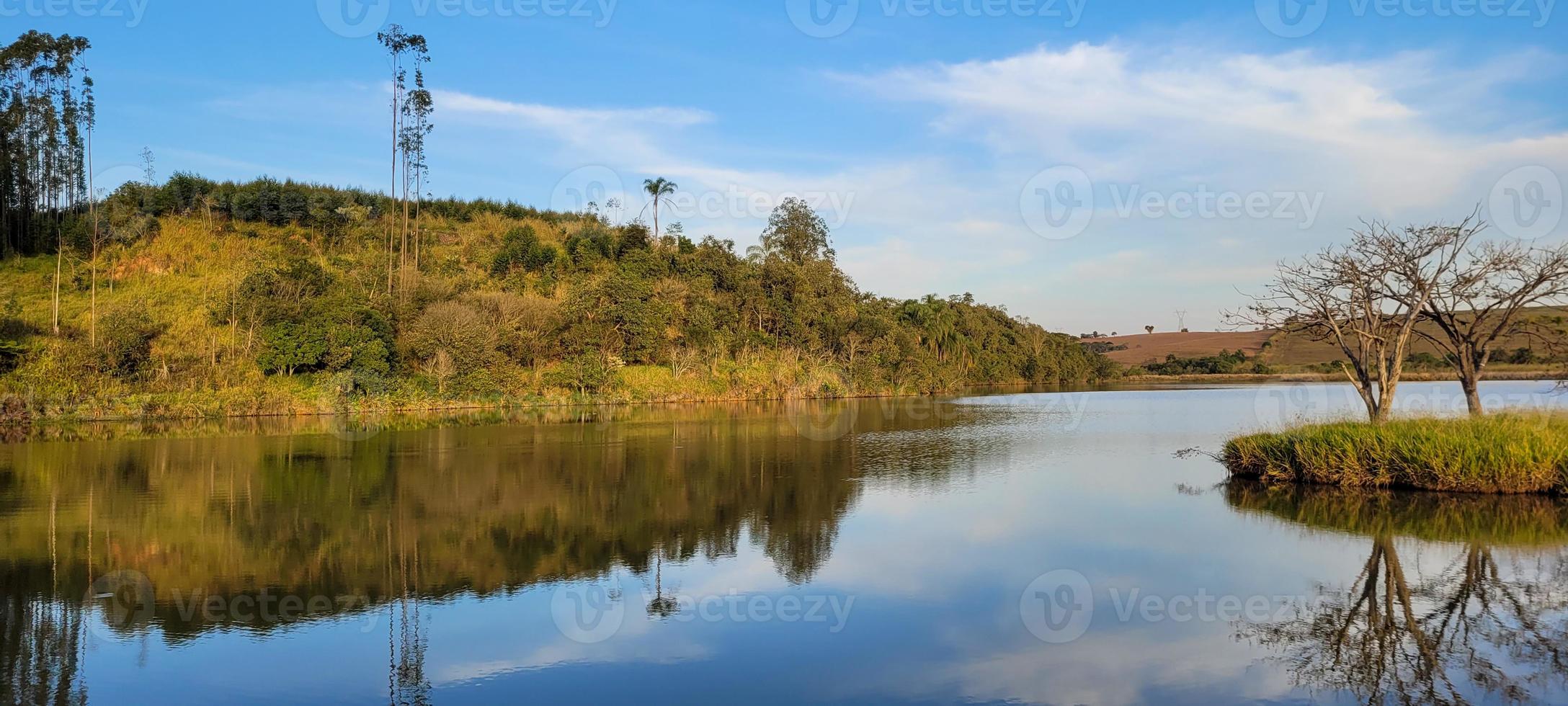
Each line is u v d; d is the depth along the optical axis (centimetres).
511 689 758
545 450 2527
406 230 5312
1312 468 1764
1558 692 722
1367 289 1856
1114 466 2194
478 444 2692
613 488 1833
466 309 4469
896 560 1206
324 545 1300
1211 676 771
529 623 941
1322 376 6531
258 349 3947
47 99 4975
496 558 1220
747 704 724
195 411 3578
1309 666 794
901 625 927
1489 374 5216
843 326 6231
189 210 5659
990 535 1360
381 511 1574
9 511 1554
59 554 1244
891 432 3162
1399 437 1688
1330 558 1174
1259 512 1513
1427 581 1057
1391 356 2017
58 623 945
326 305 4141
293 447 2586
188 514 1527
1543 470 1523
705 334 5288
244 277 4403
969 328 8369
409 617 961
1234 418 3841
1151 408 4569
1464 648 833
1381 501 1567
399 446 2611
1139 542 1300
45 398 3388
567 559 1219
